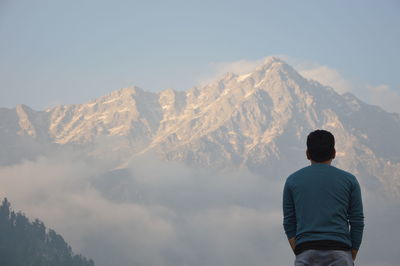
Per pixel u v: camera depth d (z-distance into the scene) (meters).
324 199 4.58
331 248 4.42
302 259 4.51
